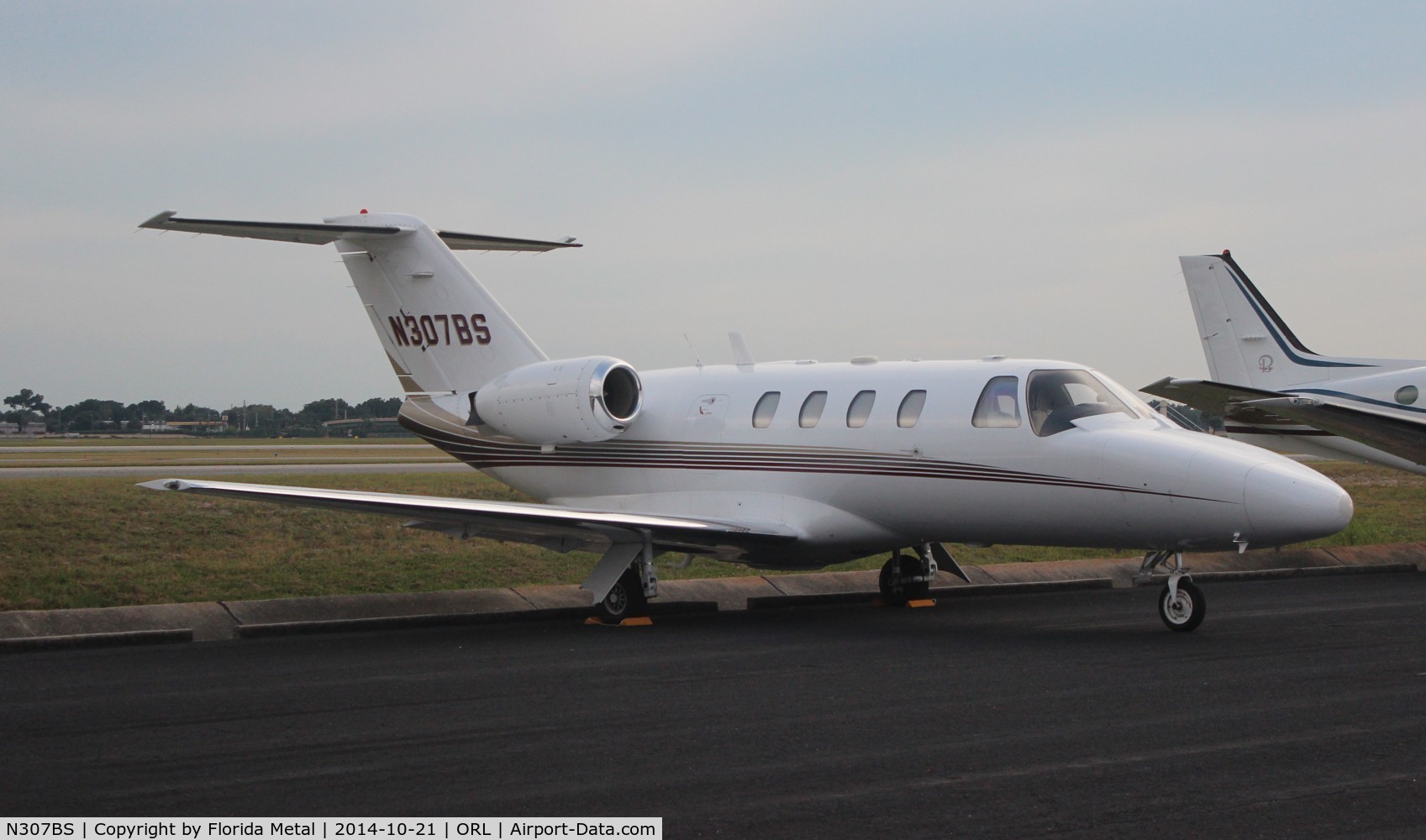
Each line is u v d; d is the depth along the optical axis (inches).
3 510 1058.1
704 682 565.9
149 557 975.0
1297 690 530.3
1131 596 964.0
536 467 983.0
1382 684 545.3
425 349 1009.5
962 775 393.1
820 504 850.1
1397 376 1366.9
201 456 3117.6
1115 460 733.3
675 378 956.6
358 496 738.8
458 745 439.2
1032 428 768.3
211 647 695.7
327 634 757.9
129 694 541.3
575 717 487.5
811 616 861.2
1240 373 1465.3
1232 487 695.1
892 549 876.0
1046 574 1051.9
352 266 1021.2
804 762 411.8
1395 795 367.2
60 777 397.4
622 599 816.3
